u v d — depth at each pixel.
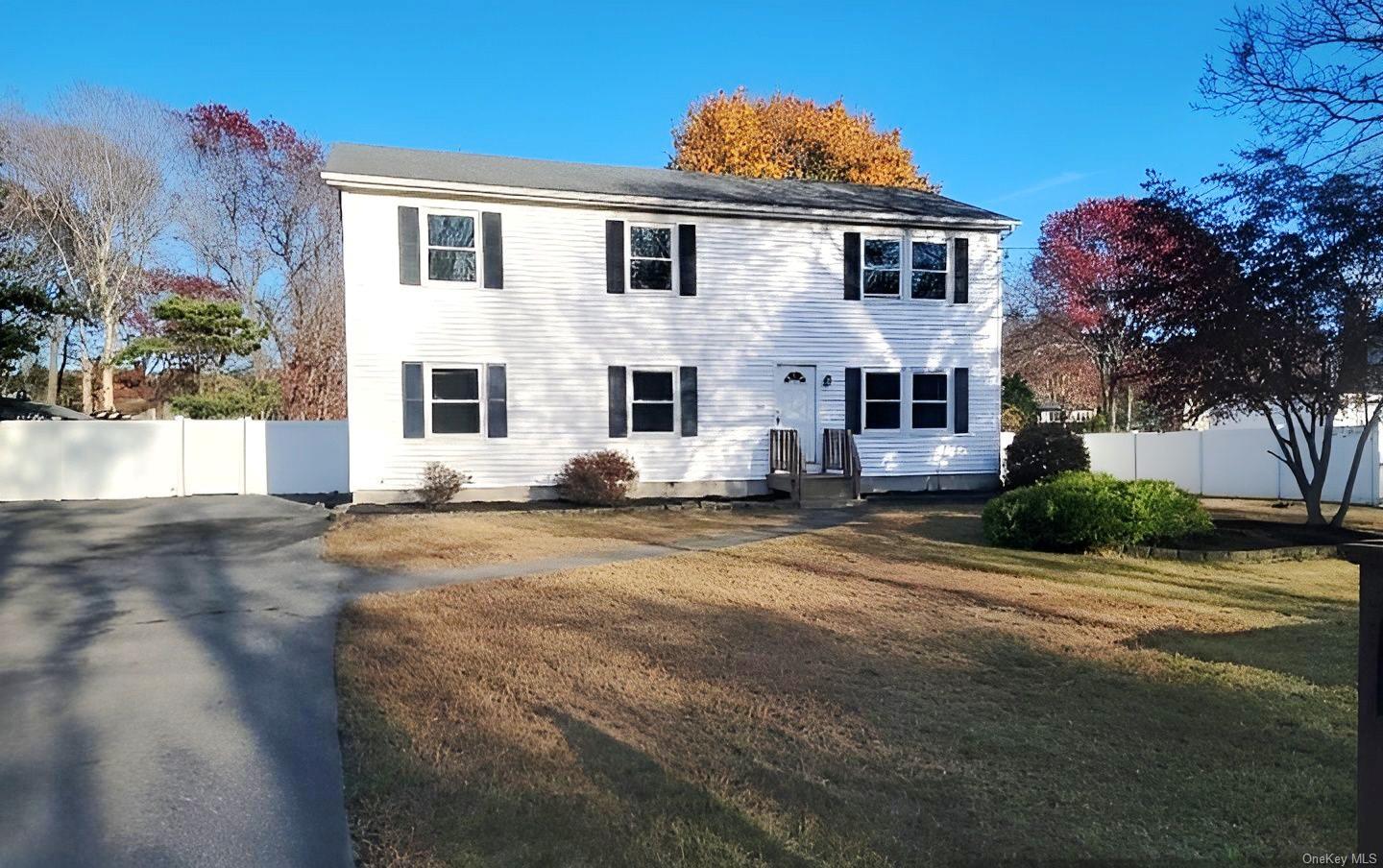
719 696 4.91
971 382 18.06
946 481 17.84
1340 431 16.42
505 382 15.28
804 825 3.37
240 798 3.68
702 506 14.80
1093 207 29.09
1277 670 5.40
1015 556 9.97
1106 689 5.04
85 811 3.56
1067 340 30.78
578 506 14.80
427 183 14.48
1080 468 17.19
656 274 16.14
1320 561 9.95
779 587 8.11
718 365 16.50
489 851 3.18
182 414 24.12
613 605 7.28
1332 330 10.84
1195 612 7.20
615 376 15.86
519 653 5.79
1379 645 2.29
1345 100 11.32
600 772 3.86
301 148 35.34
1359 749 2.33
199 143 33.41
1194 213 11.31
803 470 15.59
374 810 3.52
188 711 4.76
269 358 35.03
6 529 12.11
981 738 4.28
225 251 34.50
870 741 4.25
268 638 6.29
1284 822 3.38
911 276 17.64
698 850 3.16
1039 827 3.36
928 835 3.28
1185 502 10.62
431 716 4.58
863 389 17.31
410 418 14.80
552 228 15.48
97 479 16.77
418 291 14.78
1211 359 11.14
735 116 30.97
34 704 4.89
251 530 11.97
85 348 31.62
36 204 29.11
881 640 6.15
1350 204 10.33
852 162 32.50
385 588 8.09
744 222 16.64
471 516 13.53
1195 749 4.14
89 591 7.97
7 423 16.22
